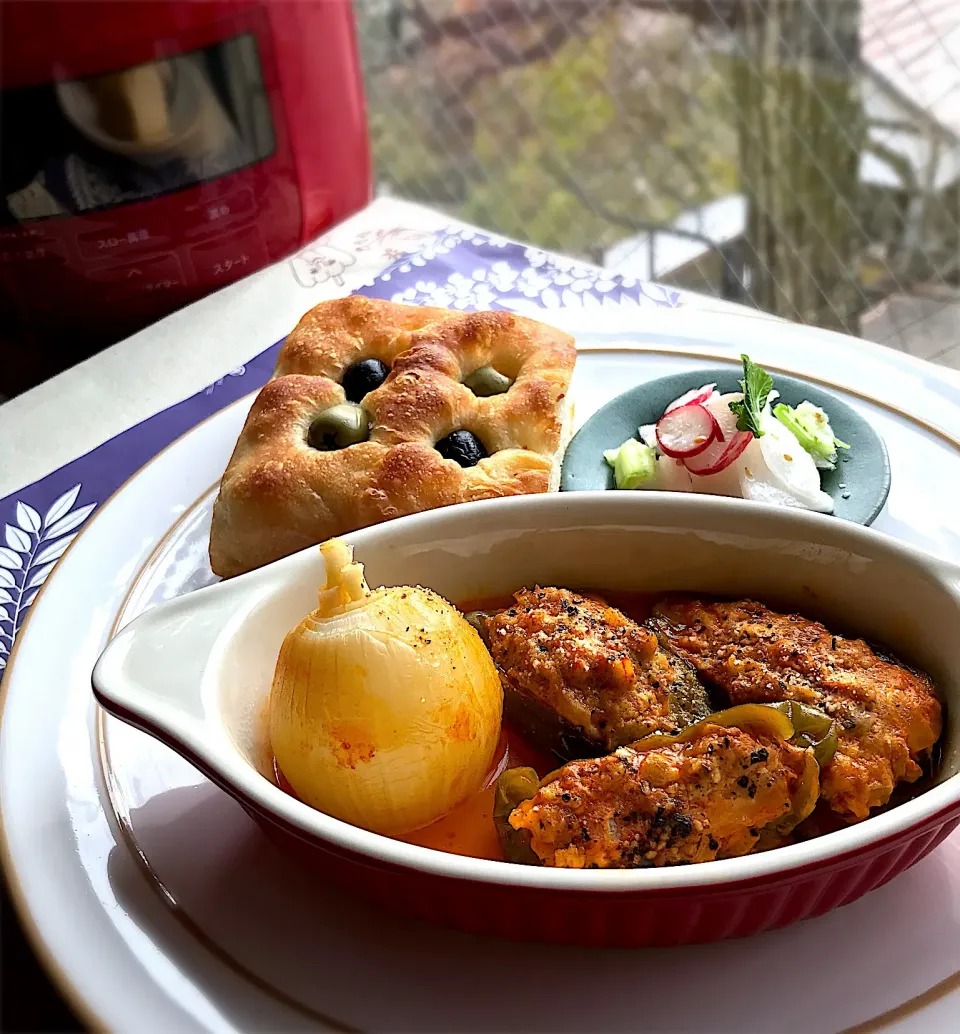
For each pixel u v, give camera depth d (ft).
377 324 1.17
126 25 1.29
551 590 0.83
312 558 0.81
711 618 0.82
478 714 0.73
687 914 0.64
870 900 0.73
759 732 0.70
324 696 0.70
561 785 0.69
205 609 0.77
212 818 0.81
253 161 1.50
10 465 1.25
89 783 0.84
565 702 0.76
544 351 1.13
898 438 1.15
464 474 1.00
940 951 0.70
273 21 1.42
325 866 0.69
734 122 1.90
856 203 1.82
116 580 1.06
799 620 0.80
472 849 0.74
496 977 0.70
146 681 0.72
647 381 1.23
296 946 0.72
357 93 1.64
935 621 0.75
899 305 1.76
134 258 1.48
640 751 0.71
